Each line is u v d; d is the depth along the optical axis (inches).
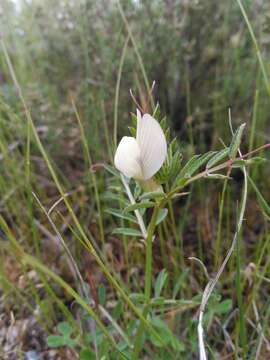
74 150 9.9
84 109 9.8
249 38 9.5
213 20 9.7
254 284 6.3
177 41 9.4
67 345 6.3
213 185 8.9
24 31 11.4
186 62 9.3
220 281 7.3
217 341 6.5
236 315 6.9
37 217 8.7
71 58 10.6
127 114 9.3
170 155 4.3
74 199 8.9
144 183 4.3
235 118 9.3
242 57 9.8
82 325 6.1
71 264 6.8
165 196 4.3
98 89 9.6
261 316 6.1
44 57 10.9
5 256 7.9
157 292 5.5
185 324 6.9
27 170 6.6
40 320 6.6
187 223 8.6
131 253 7.7
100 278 7.4
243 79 9.7
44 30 10.8
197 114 9.3
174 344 5.8
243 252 7.7
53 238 7.6
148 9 9.3
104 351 5.6
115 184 7.9
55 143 9.7
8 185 8.9
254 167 7.8
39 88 10.1
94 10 9.6
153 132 4.0
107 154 9.2
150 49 9.3
